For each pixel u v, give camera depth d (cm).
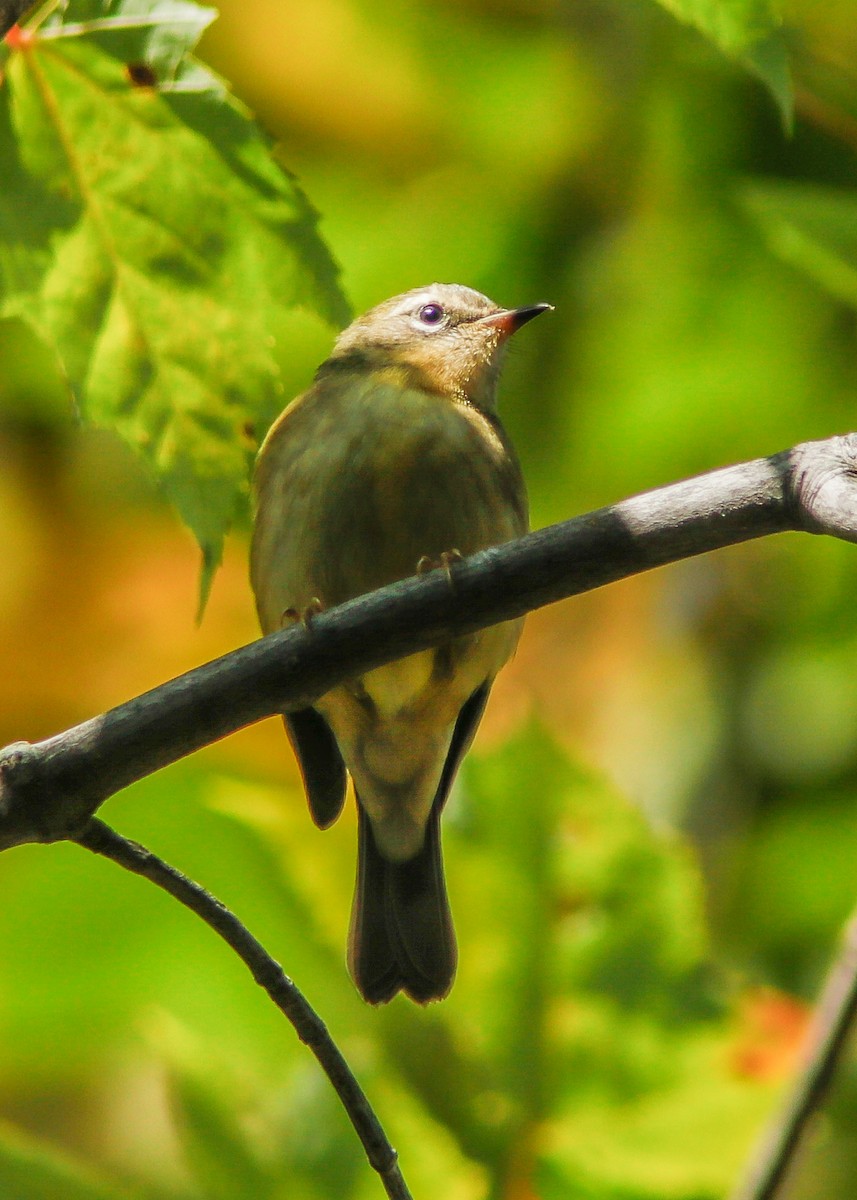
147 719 581
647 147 1241
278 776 1180
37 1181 748
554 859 827
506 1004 809
